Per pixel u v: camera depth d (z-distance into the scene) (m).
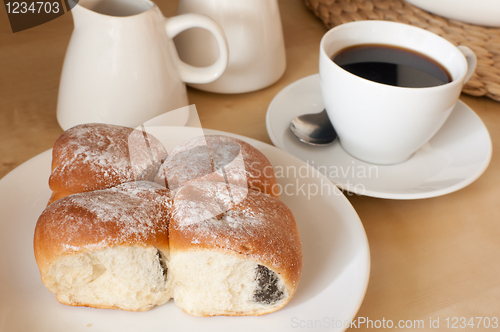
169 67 0.53
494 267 0.49
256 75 0.59
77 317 0.44
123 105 0.52
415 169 0.53
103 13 0.53
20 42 0.63
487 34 0.62
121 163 0.47
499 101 0.61
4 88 0.58
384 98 0.50
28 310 0.44
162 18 0.52
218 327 0.44
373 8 0.65
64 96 0.53
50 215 0.44
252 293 0.45
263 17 0.57
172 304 0.45
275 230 0.44
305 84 0.59
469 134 0.55
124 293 0.44
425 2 0.61
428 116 0.50
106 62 0.51
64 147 0.47
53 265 0.44
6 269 0.45
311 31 0.68
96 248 0.43
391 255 0.49
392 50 0.55
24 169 0.49
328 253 0.47
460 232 0.51
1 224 0.47
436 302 0.47
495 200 0.53
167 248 0.45
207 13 0.56
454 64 0.53
